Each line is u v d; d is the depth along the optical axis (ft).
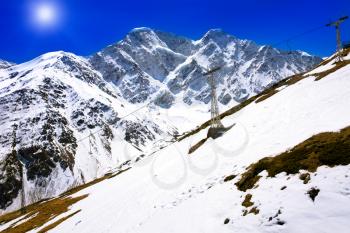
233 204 64.03
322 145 63.93
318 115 92.73
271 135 101.04
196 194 84.43
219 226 58.85
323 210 46.19
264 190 61.00
